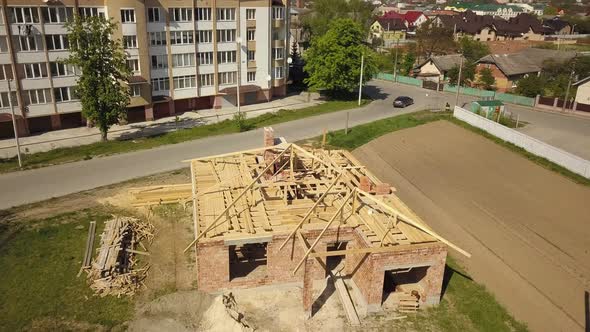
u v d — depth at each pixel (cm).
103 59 3766
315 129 4372
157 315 1764
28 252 2180
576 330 1795
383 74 7556
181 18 4741
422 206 2811
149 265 2108
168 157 3503
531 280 2089
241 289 1941
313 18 8706
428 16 13100
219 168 2553
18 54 3941
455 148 3859
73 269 2059
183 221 2519
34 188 2909
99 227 2417
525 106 5753
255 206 2116
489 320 1828
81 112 4059
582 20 12550
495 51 9125
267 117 4762
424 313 1864
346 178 2291
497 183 3138
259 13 5241
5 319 1748
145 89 4616
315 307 1877
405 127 4441
